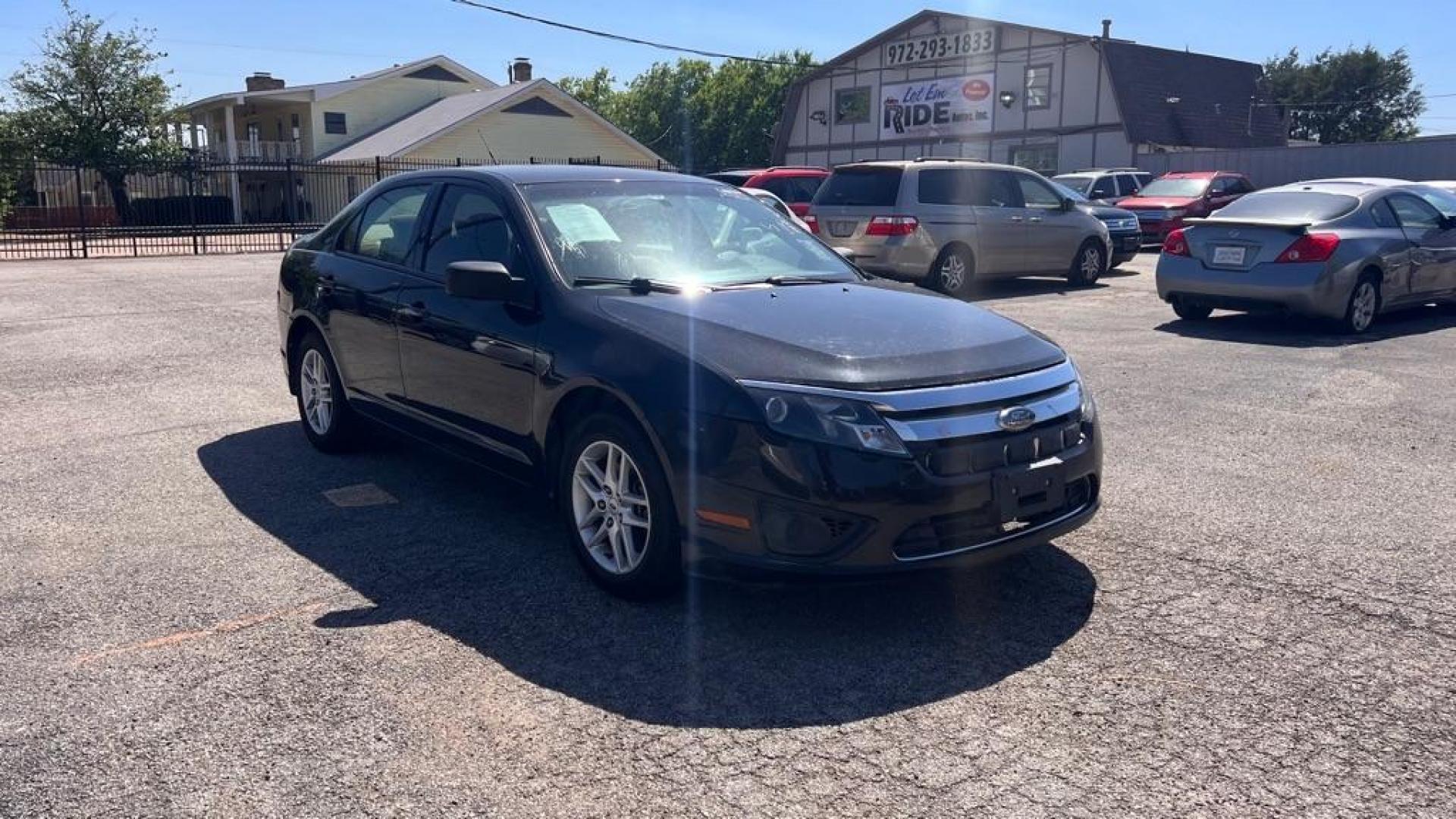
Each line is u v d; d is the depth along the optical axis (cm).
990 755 319
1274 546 486
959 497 381
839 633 401
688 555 397
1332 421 712
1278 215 1088
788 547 378
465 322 495
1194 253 1108
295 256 661
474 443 503
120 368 916
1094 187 2512
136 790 301
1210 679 364
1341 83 6688
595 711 344
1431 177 2845
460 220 532
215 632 400
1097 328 1125
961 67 3853
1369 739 327
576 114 4050
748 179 1969
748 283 494
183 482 586
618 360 417
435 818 289
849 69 4238
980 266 1423
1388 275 1080
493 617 414
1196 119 3569
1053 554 477
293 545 490
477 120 3809
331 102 4256
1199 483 578
